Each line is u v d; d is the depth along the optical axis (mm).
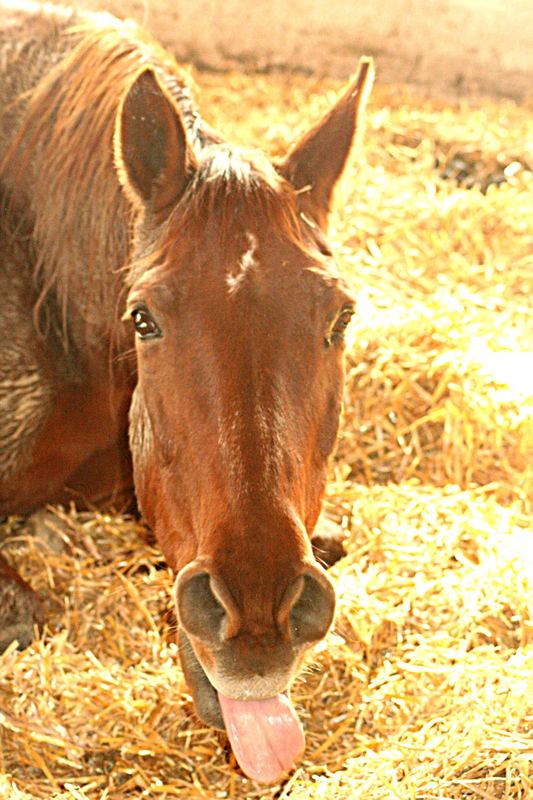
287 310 2539
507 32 7340
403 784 2879
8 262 3725
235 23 7254
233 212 2613
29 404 3781
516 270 5383
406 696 3305
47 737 3188
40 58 3789
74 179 3412
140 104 2791
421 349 4680
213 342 2510
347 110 2973
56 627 3721
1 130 3764
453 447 4418
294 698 3342
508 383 4438
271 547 2383
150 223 2857
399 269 5324
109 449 4031
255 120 6570
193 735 3279
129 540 4117
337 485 4293
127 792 3133
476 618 3551
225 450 2453
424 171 6129
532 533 3959
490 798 2820
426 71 7426
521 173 6219
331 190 3002
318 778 2955
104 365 3658
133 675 3393
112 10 4609
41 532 4125
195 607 2430
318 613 2436
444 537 3912
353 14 7258
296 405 2525
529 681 3131
